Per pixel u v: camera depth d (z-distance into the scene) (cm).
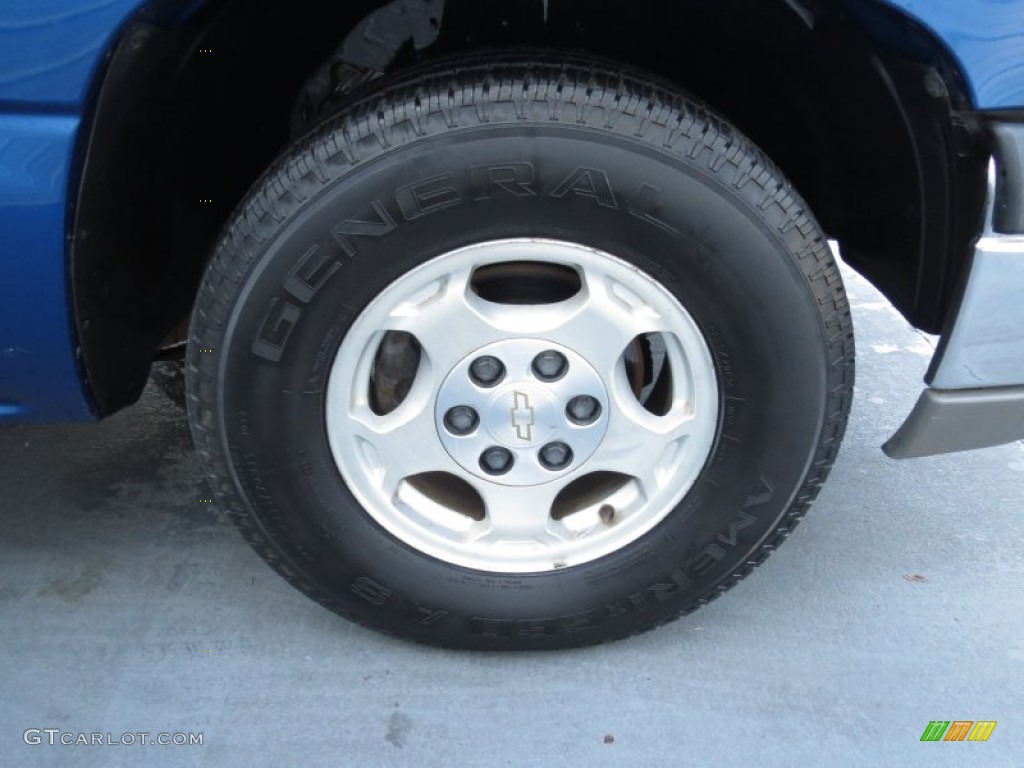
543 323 175
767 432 183
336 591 197
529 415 182
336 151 161
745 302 172
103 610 218
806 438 184
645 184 162
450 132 159
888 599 225
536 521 193
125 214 184
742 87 210
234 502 188
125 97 167
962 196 179
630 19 196
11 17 149
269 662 205
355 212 163
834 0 164
